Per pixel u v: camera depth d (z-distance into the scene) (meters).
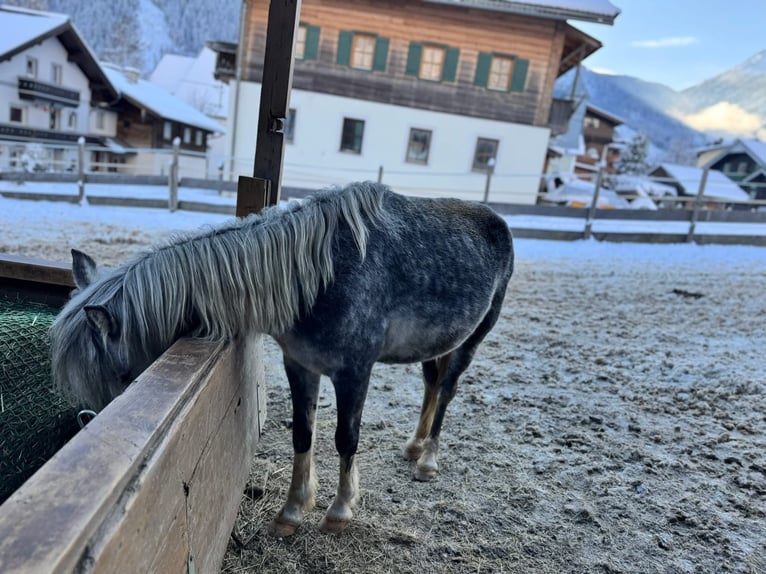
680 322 5.14
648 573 1.89
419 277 1.88
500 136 14.23
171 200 9.34
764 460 2.61
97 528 0.76
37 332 2.13
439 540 2.00
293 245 1.65
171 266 1.58
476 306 2.12
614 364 3.93
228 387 1.61
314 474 2.10
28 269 2.48
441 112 14.15
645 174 34.88
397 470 2.45
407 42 13.80
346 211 1.76
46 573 0.64
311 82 13.96
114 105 22.83
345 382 1.77
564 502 2.26
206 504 1.37
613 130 37.72
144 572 0.94
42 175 10.93
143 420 1.06
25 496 0.78
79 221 7.90
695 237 9.08
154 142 22.92
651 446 2.74
